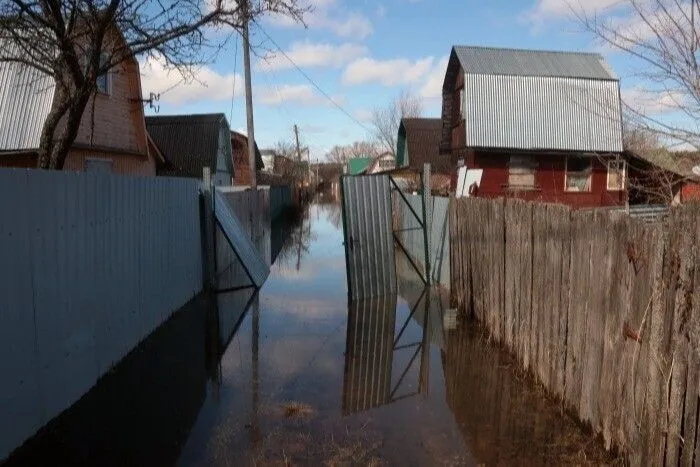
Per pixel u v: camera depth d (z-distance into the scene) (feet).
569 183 69.51
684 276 9.61
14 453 11.43
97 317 15.93
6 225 11.21
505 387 17.46
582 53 74.02
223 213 34.45
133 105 48.52
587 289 13.60
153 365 18.61
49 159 20.77
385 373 18.95
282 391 17.03
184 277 26.61
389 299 30.40
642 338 10.98
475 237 24.94
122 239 18.06
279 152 231.91
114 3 18.67
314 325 25.14
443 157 100.07
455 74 76.23
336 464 12.35
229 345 21.81
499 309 21.43
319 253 52.85
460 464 12.41
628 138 23.62
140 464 12.08
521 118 67.00
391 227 32.04
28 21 19.38
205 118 95.40
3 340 11.03
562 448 13.11
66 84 20.58
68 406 13.99
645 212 22.94
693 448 9.33
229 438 13.56
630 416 11.44
